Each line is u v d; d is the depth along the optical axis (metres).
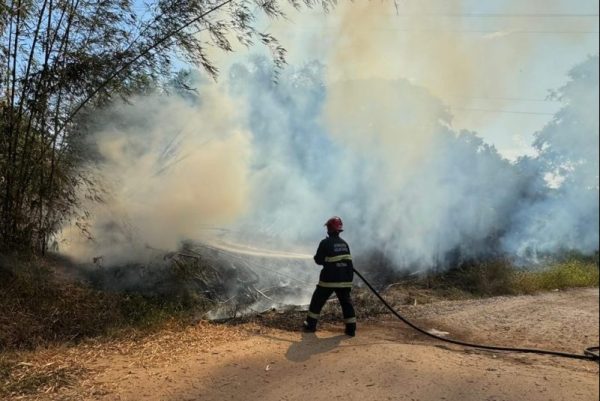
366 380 5.41
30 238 6.82
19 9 5.99
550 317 9.61
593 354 7.12
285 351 6.21
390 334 7.51
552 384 5.71
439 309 9.62
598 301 11.90
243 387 5.09
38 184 6.72
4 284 6.34
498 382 5.63
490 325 8.72
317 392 5.06
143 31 6.69
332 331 7.30
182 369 5.41
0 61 6.20
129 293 7.43
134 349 5.98
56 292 6.64
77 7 6.38
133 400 4.64
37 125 6.61
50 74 6.46
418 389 5.27
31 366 5.17
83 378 5.03
